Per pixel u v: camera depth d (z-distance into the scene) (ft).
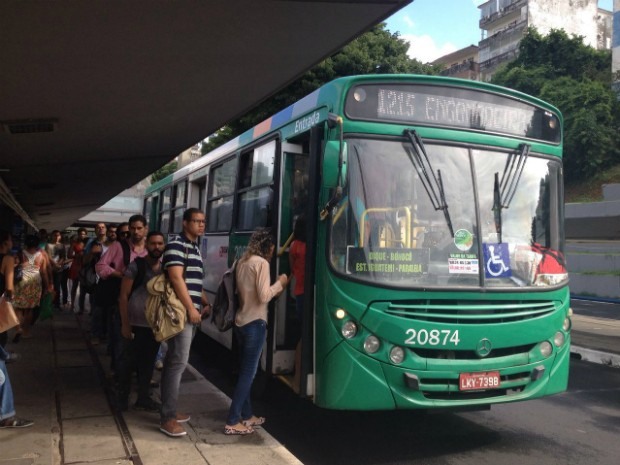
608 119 111.04
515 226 16.79
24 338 29.30
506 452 16.65
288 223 19.19
